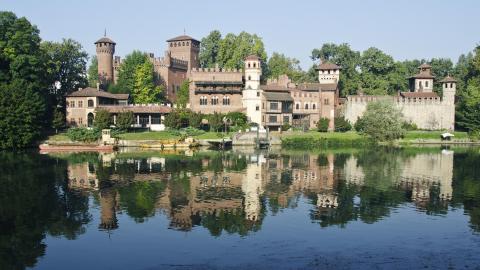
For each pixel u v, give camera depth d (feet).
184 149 357.61
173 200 161.17
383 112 404.57
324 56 626.23
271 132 431.43
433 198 165.68
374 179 206.90
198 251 108.37
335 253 106.22
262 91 446.19
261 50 588.91
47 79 411.34
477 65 511.81
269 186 188.44
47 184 191.21
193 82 452.35
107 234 121.90
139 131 410.52
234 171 229.45
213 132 407.23
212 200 161.79
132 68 478.18
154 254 106.83
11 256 106.73
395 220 134.92
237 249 109.29
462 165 256.32
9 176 211.00
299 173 224.12
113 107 420.36
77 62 458.09
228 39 586.04
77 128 377.09
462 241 115.14
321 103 484.33
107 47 502.79
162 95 503.20
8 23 372.58
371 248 109.70
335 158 291.17
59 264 101.96
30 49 375.66
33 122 354.95
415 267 97.76
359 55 604.49
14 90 344.90
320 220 134.41
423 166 250.98
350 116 487.61
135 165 251.39
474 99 452.76
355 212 144.25
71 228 127.54
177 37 545.44
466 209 149.18
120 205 153.89
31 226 129.59
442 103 475.72
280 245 111.96
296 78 626.23
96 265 101.09
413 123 476.95
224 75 458.91
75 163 259.60
